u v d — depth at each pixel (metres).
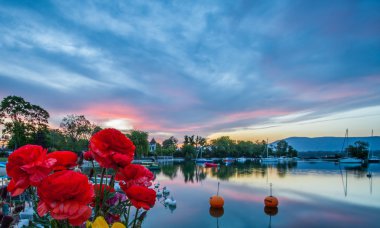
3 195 1.09
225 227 16.97
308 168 73.50
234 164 97.94
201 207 22.48
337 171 62.00
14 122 47.75
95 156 0.98
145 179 1.13
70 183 0.79
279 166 84.38
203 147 139.50
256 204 24.36
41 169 0.84
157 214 19.67
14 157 0.85
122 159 0.97
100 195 1.07
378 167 77.06
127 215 1.18
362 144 109.69
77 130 51.91
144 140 74.62
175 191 31.34
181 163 101.81
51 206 0.78
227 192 31.11
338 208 23.14
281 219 19.30
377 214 21.05
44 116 51.34
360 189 33.97
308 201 26.27
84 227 1.05
